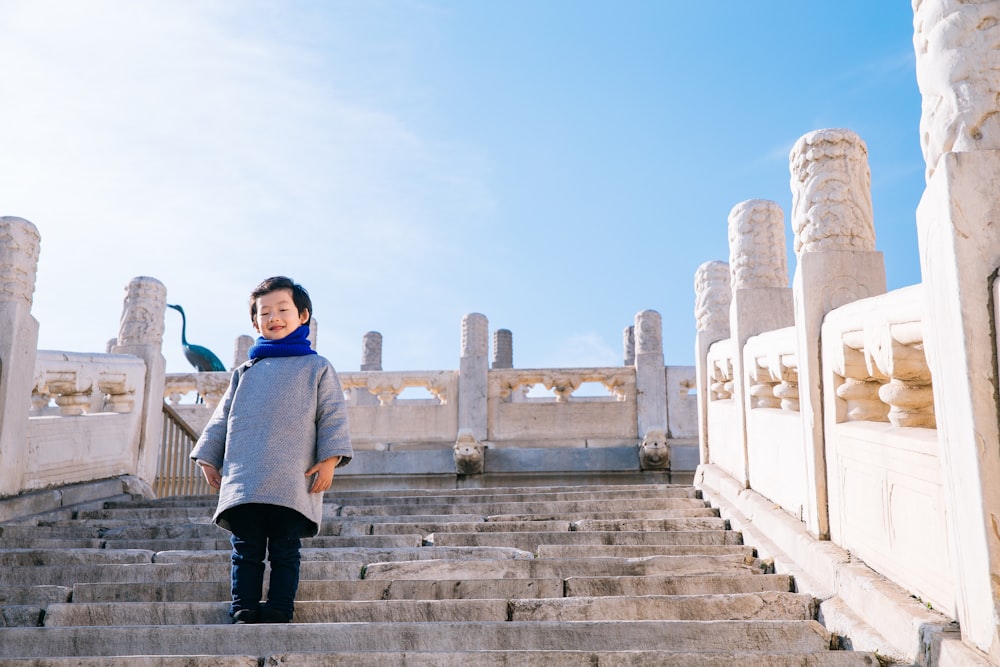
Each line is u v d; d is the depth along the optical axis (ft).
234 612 11.27
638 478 37.04
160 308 28.27
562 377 38.99
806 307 13.92
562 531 17.29
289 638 10.50
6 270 20.24
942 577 9.25
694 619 11.69
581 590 12.86
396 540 16.33
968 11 8.87
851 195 14.26
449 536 16.49
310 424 11.75
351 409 38.91
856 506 12.06
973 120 8.65
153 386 27.40
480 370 38.86
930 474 9.56
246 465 11.24
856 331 11.99
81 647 10.52
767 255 20.07
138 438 26.61
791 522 14.58
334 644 10.48
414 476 37.32
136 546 16.43
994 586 7.77
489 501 22.17
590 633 10.59
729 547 15.49
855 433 12.08
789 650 10.48
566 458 37.14
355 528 17.85
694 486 23.91
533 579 12.94
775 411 17.04
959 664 8.03
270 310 12.40
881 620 10.01
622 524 18.10
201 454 11.86
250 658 9.58
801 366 14.19
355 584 12.87
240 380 12.05
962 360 8.20
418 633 10.53
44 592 12.75
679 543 16.48
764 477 17.53
